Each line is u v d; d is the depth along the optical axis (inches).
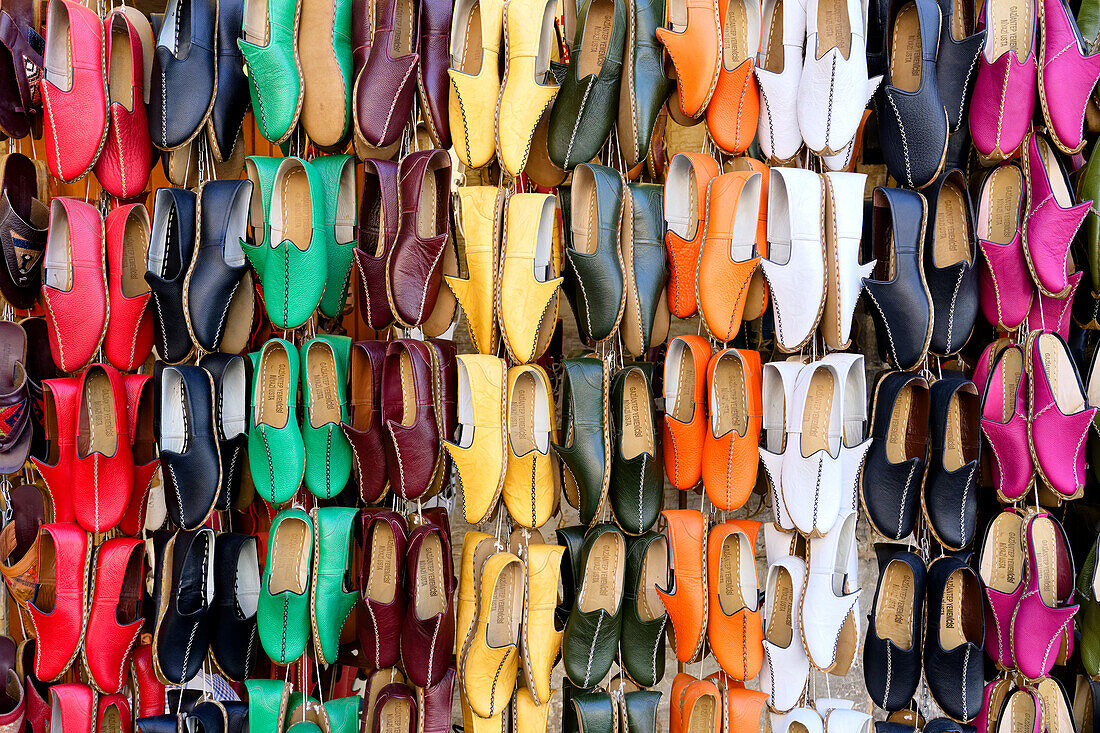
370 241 71.0
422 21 68.9
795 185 68.2
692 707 67.4
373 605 64.8
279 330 76.2
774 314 69.6
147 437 72.4
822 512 66.6
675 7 74.4
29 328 72.4
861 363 71.2
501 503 71.3
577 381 68.1
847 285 68.9
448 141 70.4
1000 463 70.8
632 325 70.4
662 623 68.1
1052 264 70.7
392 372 69.1
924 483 71.1
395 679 71.6
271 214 68.6
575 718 68.5
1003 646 70.0
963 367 78.4
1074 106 71.0
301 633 65.0
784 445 69.2
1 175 68.8
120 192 69.6
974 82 71.7
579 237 70.8
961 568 68.7
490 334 67.9
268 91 66.9
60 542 65.0
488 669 65.4
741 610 67.4
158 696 68.9
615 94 70.6
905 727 71.4
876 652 69.8
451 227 70.5
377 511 69.4
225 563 67.4
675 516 69.1
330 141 69.3
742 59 74.5
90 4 74.7
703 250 69.3
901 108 69.8
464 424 69.8
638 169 74.4
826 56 67.7
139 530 70.1
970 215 70.7
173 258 68.4
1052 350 73.4
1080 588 73.3
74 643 65.2
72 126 66.3
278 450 65.2
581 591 67.8
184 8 69.1
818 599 67.6
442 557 67.9
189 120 68.2
